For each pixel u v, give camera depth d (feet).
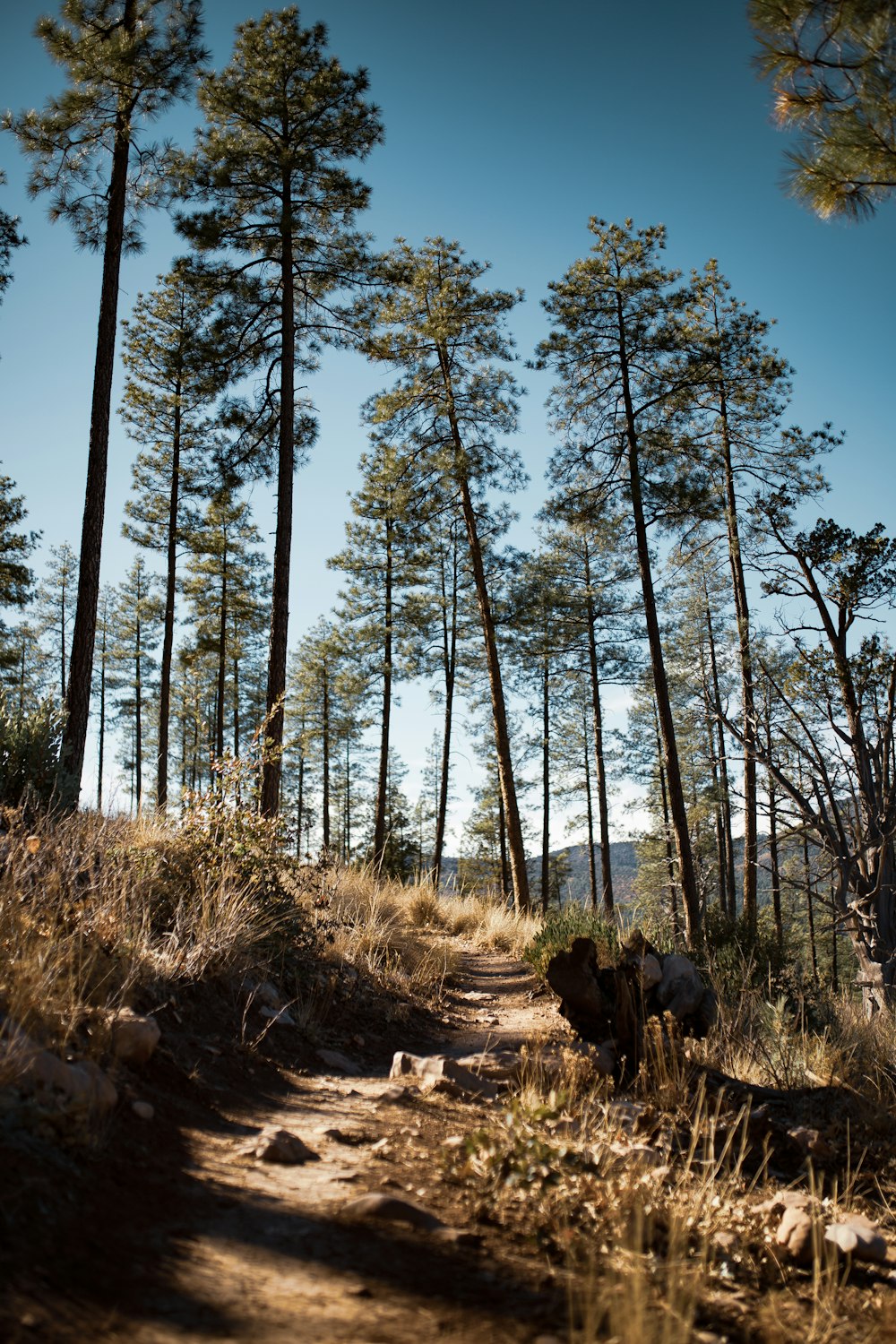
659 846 114.11
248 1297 8.09
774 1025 22.30
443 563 94.22
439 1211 10.96
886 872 36.42
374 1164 12.37
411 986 28.53
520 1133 12.59
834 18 17.67
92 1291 7.54
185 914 21.27
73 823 24.23
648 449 62.08
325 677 132.98
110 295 43.73
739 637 58.44
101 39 43.14
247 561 100.89
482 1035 24.20
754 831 58.90
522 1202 11.46
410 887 55.88
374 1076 18.47
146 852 23.39
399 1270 9.18
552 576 88.84
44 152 43.04
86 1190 9.37
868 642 38.52
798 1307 10.36
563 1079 17.34
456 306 66.69
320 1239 9.65
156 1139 11.68
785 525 47.88
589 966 21.45
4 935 14.93
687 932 49.42
